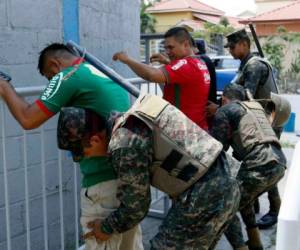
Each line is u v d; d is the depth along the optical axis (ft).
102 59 14.35
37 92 8.94
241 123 11.43
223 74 48.67
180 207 7.57
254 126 11.42
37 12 11.43
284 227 5.46
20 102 7.86
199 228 7.61
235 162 8.05
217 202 7.51
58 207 12.16
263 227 14.42
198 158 7.41
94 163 8.18
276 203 14.44
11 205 10.84
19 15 10.91
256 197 11.60
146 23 119.55
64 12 12.35
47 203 11.80
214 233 7.73
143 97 7.69
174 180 7.50
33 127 7.83
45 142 11.55
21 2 10.95
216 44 78.54
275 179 11.30
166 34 11.40
